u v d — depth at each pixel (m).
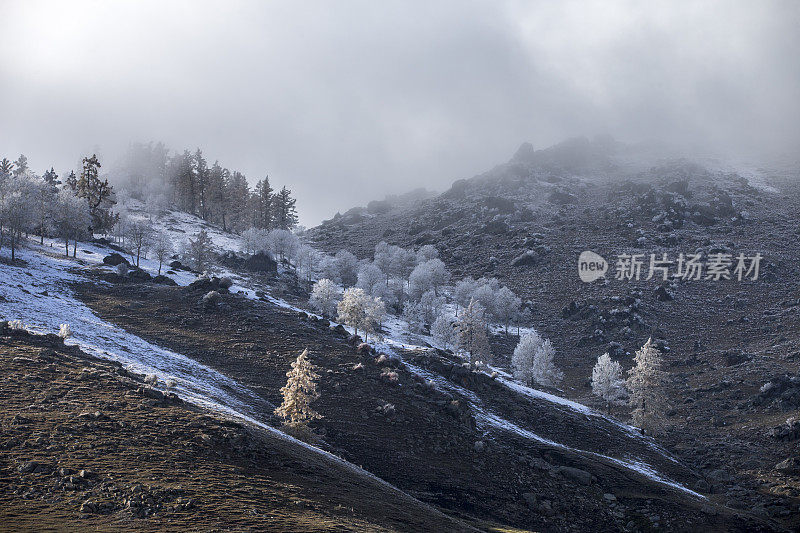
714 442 100.88
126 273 114.50
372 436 69.25
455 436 75.50
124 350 73.38
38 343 61.56
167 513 31.72
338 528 34.16
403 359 98.75
